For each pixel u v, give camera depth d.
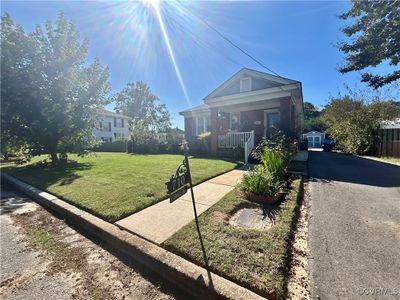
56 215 3.77
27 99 8.39
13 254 2.52
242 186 4.15
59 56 9.01
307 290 1.70
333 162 9.38
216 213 3.24
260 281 1.74
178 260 2.09
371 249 2.25
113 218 3.13
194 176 5.81
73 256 2.46
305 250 2.27
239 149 10.10
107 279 2.06
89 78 9.95
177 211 3.39
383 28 6.04
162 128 25.77
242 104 11.37
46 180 5.98
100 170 7.30
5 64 7.91
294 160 8.75
